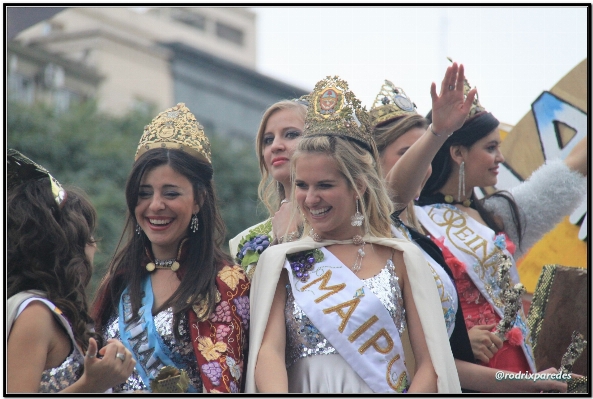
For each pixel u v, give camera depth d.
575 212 10.38
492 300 8.67
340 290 7.39
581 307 9.05
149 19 39.34
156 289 7.70
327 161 7.56
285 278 7.61
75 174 24.52
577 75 10.93
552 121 10.95
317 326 7.27
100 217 21.70
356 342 7.23
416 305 7.41
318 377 7.21
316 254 7.61
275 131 9.39
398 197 8.39
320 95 7.86
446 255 8.77
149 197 7.75
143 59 35.44
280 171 9.30
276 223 8.67
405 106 9.27
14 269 7.00
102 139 25.88
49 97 31.59
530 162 11.01
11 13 10.23
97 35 34.25
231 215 26.67
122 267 7.81
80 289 7.16
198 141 7.96
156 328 7.42
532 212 10.28
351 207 7.66
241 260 8.36
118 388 7.38
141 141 7.99
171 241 7.70
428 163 8.27
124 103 34.19
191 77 36.75
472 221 9.15
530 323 9.30
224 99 37.72
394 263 7.61
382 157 9.11
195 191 7.83
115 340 6.75
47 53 31.98
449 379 7.24
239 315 7.56
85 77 33.22
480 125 9.34
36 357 6.64
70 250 7.15
